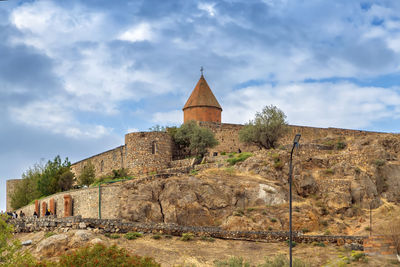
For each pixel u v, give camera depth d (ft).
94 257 75.46
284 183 151.64
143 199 130.82
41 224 114.62
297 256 108.47
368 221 137.59
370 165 161.27
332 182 150.92
